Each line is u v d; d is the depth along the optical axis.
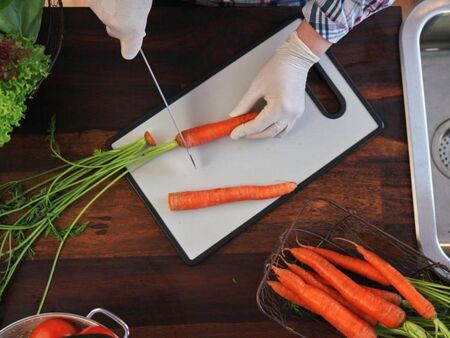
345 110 1.06
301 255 1.00
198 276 1.01
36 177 1.02
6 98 0.85
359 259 1.02
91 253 1.01
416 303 0.94
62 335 0.89
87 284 1.00
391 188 1.04
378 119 1.05
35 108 1.04
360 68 1.07
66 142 1.04
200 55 1.07
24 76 0.87
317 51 1.02
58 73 1.05
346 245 1.04
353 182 1.04
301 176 1.04
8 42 0.84
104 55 1.05
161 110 1.05
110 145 1.04
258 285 1.01
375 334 0.97
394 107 1.06
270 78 1.02
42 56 0.91
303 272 1.01
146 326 1.00
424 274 1.02
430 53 1.21
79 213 1.02
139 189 1.03
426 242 1.02
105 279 1.00
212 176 1.04
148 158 1.03
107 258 1.01
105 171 1.01
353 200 1.04
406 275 1.03
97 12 0.82
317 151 1.05
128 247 1.01
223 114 1.06
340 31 0.96
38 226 0.99
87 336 0.82
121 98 1.05
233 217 1.03
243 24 1.07
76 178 1.01
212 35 1.07
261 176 1.04
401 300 1.00
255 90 1.03
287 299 1.01
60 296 1.00
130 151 1.02
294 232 1.04
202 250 1.02
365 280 1.05
